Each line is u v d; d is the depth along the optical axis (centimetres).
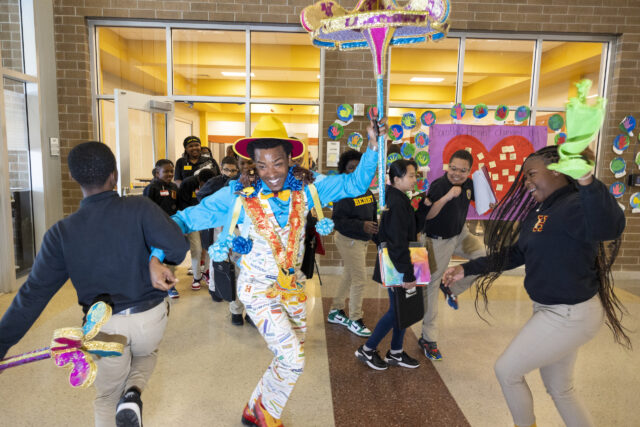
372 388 260
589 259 157
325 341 329
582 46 527
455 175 280
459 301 426
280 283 185
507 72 531
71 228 148
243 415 220
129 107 479
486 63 529
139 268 155
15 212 457
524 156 517
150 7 494
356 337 338
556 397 175
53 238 148
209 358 296
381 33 178
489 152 516
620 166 515
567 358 170
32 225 483
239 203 183
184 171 519
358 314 344
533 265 167
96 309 139
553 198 165
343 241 341
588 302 160
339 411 235
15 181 456
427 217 286
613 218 135
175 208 450
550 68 528
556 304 162
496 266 198
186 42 524
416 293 259
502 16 502
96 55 520
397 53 525
